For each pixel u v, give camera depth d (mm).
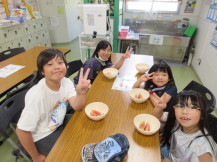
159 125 1014
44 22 4434
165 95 1194
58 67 1032
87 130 1003
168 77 1431
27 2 4070
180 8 3883
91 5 2670
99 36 2887
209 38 2975
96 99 1315
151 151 874
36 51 2500
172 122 1141
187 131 1044
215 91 2434
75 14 5422
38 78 1620
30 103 998
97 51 1860
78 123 1058
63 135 964
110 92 1417
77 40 5586
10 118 1125
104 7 2637
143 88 1511
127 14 4188
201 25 3541
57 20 4859
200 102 948
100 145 812
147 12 4059
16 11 3543
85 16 2758
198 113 943
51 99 1110
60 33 5059
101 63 1890
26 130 963
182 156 1045
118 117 1120
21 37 3641
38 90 1051
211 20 2982
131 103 1276
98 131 998
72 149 877
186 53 4223
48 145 1118
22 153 1146
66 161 813
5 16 3408
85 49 3309
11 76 1755
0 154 1667
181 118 963
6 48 3264
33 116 995
